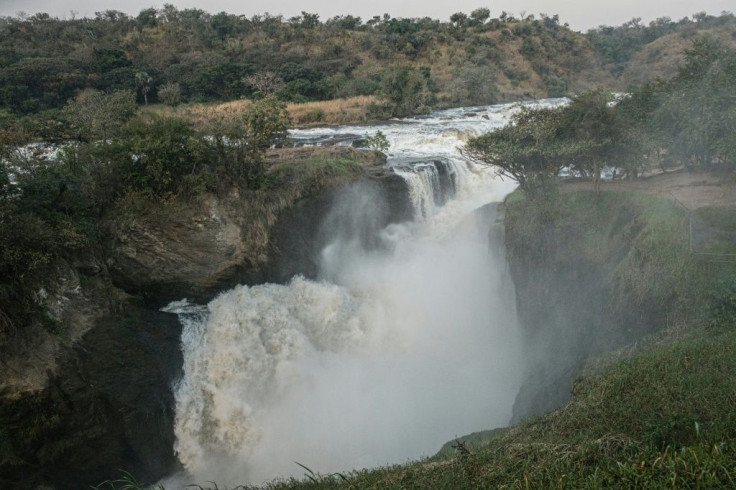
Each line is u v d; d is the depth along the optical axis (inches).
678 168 1205.7
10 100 2219.5
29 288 670.5
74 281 728.3
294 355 935.0
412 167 1295.5
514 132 958.4
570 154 911.0
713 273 615.5
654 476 295.3
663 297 641.6
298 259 1015.6
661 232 702.5
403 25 4249.5
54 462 657.6
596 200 903.7
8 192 707.4
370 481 416.2
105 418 702.5
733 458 296.2
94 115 1400.1
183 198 892.0
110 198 855.1
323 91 3002.0
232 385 854.5
